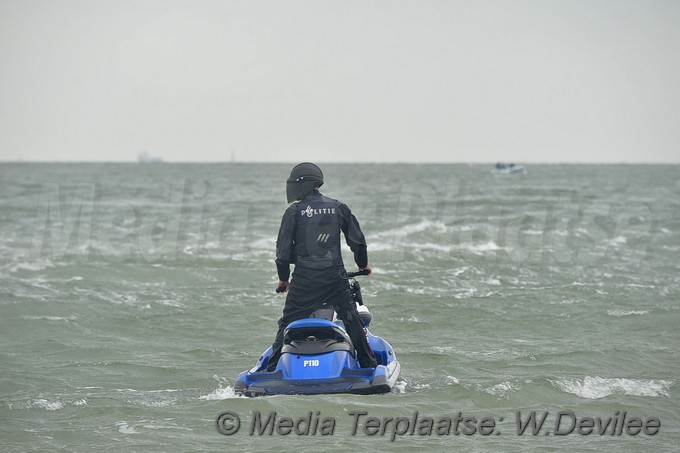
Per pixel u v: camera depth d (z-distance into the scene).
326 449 24.97
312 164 31.66
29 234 101.69
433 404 30.11
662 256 81.81
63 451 25.17
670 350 41.06
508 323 48.56
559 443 25.88
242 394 29.84
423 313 51.34
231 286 64.19
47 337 46.09
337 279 30.84
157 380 36.06
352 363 30.16
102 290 62.31
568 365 37.38
